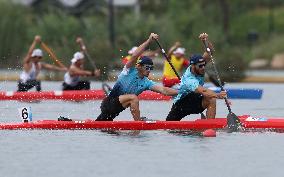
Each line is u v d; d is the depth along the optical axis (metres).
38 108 60.94
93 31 147.12
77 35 144.75
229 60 113.44
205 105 44.84
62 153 36.19
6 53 147.25
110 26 135.50
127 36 153.62
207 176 30.67
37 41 71.31
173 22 179.75
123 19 161.12
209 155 35.53
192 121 44.12
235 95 72.50
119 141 39.78
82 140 40.19
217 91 67.31
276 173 31.20
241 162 33.72
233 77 110.56
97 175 30.89
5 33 147.62
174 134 42.31
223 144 38.72
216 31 172.25
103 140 40.19
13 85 95.81
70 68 70.75
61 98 70.00
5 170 31.97
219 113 57.09
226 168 32.31
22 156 35.41
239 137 41.09
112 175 30.89
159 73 112.19
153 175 30.84
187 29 182.00
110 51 116.81
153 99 69.88
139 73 44.78
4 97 69.81
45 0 183.75
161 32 155.88
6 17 148.75
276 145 38.41
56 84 96.69
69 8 186.25
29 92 70.06
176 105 45.34
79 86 71.38
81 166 32.88
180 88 44.88
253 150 36.88
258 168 32.31
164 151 36.66
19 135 42.03
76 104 65.00
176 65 71.75
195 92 44.16
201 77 44.81
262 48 174.88
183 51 72.06
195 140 40.09
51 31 145.62
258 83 105.06
